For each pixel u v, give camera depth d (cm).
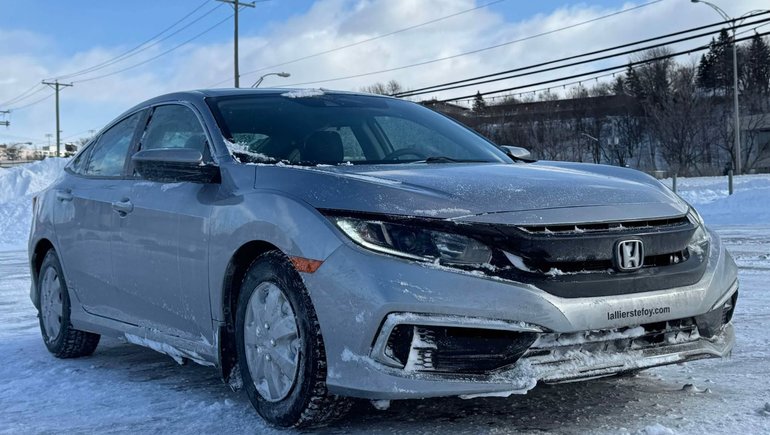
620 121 7650
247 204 345
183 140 425
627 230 311
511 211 306
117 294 441
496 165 393
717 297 329
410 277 288
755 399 347
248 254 348
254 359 340
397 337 292
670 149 7050
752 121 6994
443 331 292
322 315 302
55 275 515
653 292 308
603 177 372
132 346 547
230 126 404
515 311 287
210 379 432
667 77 7456
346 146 404
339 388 298
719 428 306
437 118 486
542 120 7319
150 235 406
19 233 2083
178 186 399
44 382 437
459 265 292
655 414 330
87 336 498
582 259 300
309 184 330
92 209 465
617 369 303
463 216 302
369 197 311
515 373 290
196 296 373
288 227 318
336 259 300
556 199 320
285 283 319
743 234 1336
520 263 295
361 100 475
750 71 7894
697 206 2103
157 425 344
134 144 467
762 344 464
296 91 465
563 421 325
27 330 614
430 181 332
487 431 315
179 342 393
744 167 6625
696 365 418
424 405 356
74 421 356
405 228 298
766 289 686
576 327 291
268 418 331
